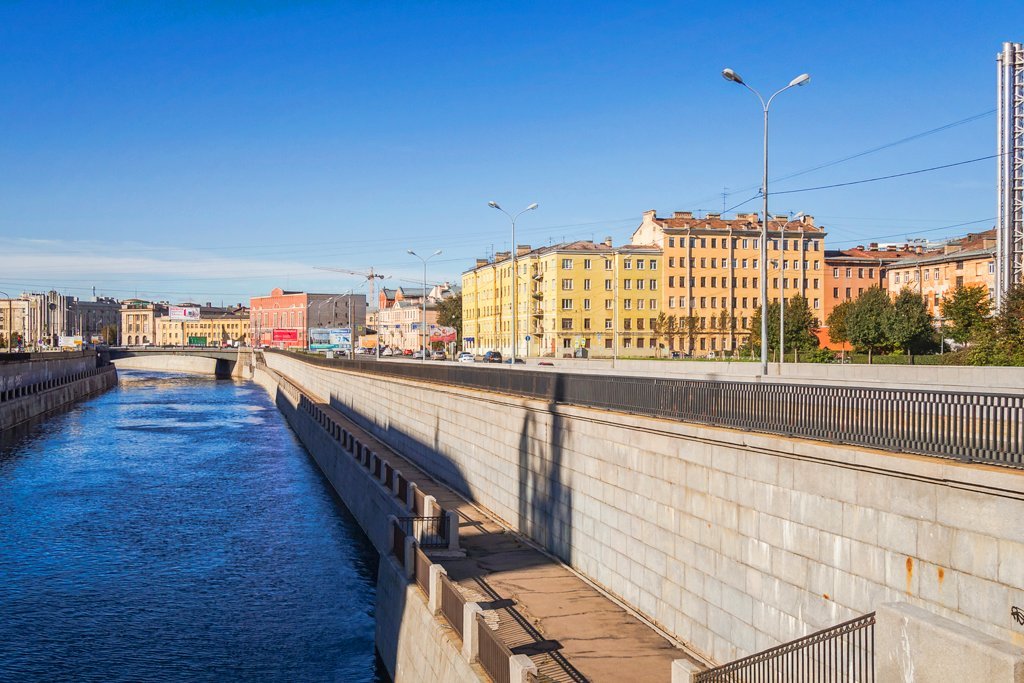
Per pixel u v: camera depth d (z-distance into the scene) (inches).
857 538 461.4
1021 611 366.3
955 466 397.1
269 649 877.2
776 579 527.5
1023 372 1021.8
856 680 454.9
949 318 2482.8
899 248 4766.2
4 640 897.5
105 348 5949.8
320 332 6107.3
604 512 782.5
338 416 2687.0
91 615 976.9
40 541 1307.8
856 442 487.8
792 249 4291.3
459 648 585.0
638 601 709.3
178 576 1130.7
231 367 6811.0
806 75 1183.6
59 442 2475.4
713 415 629.9
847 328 2691.9
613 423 754.2
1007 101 1649.9
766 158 1252.5
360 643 896.3
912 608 338.3
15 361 3107.8
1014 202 1659.7
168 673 816.3
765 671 478.6
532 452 990.4
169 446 2416.3
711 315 4217.5
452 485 1384.1
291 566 1181.1
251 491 1736.0
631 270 4126.5
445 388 1429.6
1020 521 367.6
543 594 754.8
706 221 4291.3
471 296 5260.8
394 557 863.7
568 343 4057.6
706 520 607.2
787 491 518.9
